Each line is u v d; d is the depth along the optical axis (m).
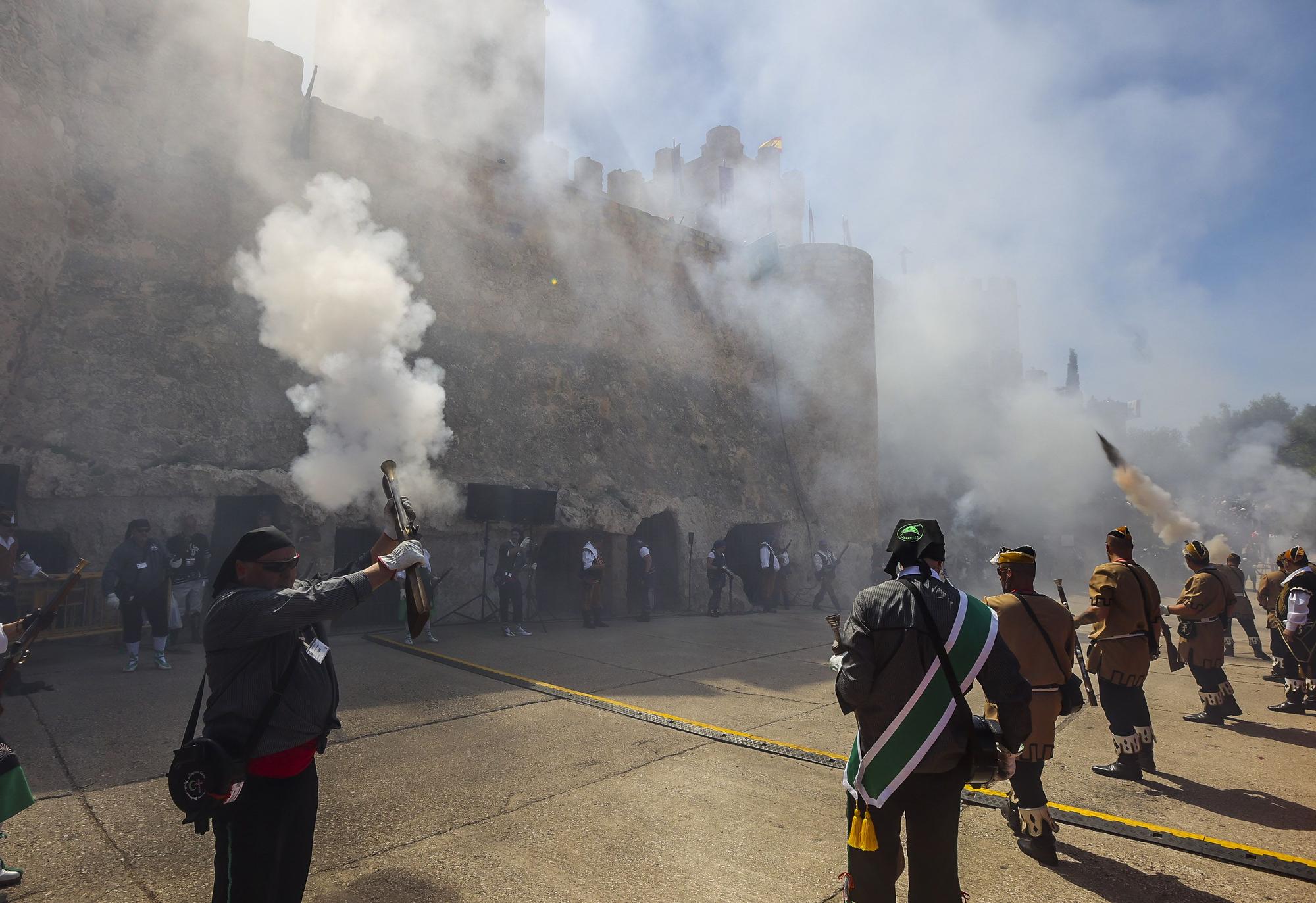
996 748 2.50
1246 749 5.93
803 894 3.38
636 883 3.45
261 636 2.30
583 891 3.37
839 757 5.34
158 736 5.54
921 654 2.45
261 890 2.30
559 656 9.52
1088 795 4.80
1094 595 5.30
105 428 9.54
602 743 5.68
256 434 10.66
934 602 2.52
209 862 3.57
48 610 3.70
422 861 3.63
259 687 2.34
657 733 5.96
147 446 9.78
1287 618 7.13
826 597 17.62
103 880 3.36
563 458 14.05
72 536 9.20
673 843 3.91
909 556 2.68
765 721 6.48
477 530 12.53
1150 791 4.91
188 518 9.94
